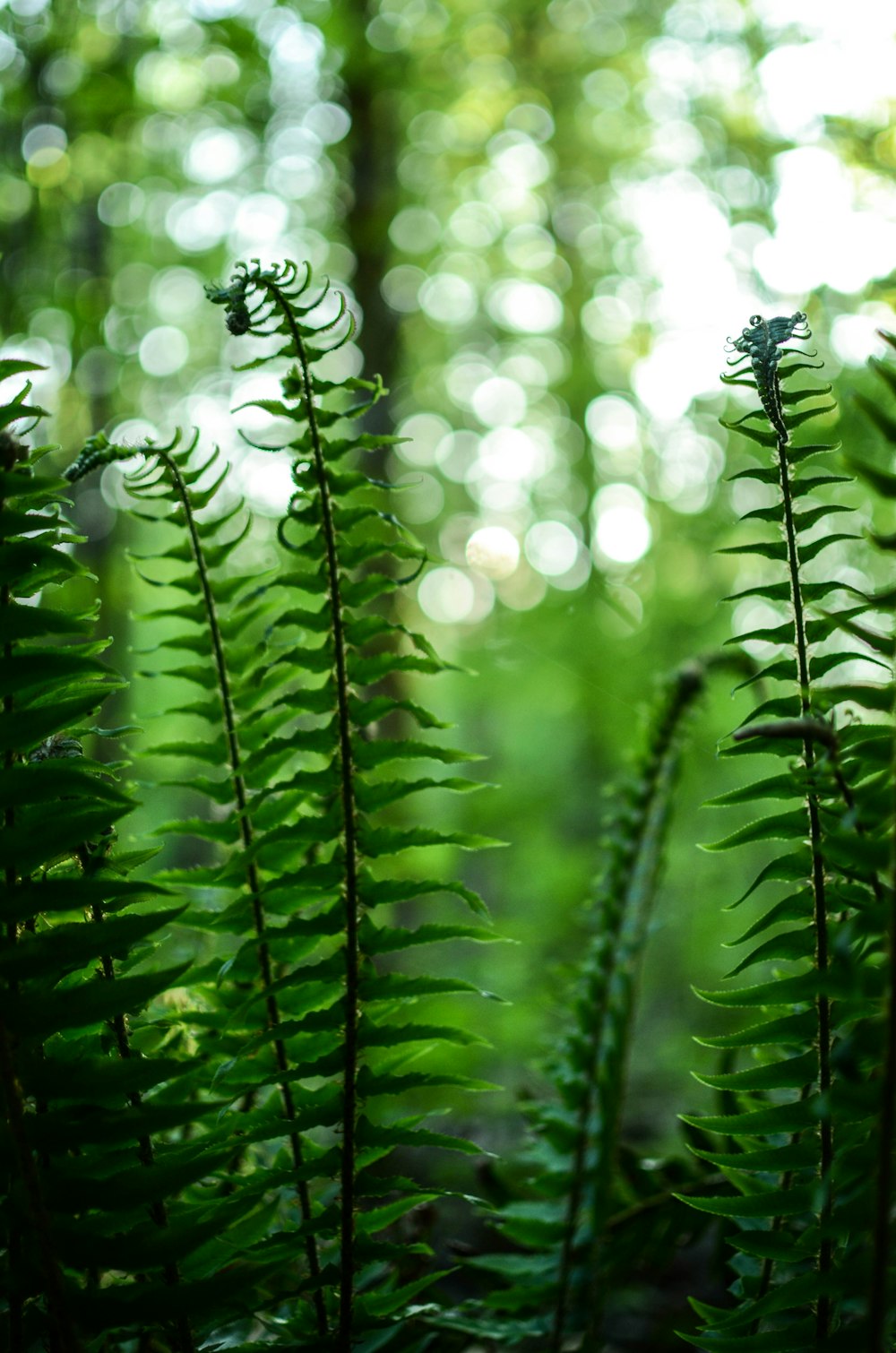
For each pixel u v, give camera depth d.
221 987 1.66
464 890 1.46
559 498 11.05
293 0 5.58
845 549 4.68
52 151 5.18
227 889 1.70
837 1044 1.30
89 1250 1.15
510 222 10.25
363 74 5.61
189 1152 1.35
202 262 8.06
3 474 1.14
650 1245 1.82
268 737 1.66
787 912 1.34
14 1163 1.13
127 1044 1.42
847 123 3.58
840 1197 1.32
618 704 7.56
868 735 1.29
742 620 7.57
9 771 1.17
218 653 1.67
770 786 1.33
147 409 7.90
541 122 9.14
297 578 1.50
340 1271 1.42
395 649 4.03
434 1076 1.44
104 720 4.07
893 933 0.94
